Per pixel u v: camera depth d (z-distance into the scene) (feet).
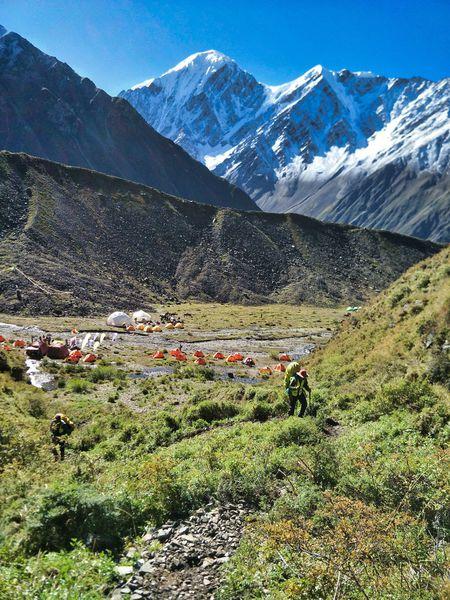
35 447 59.93
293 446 43.70
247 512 33.30
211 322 314.14
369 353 78.59
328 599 19.25
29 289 313.12
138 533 31.63
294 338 264.31
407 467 31.04
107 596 24.04
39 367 141.69
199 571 26.22
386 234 654.12
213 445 51.85
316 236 608.60
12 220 402.52
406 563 20.30
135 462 52.06
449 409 44.73
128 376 144.15
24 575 25.07
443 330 65.46
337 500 26.08
